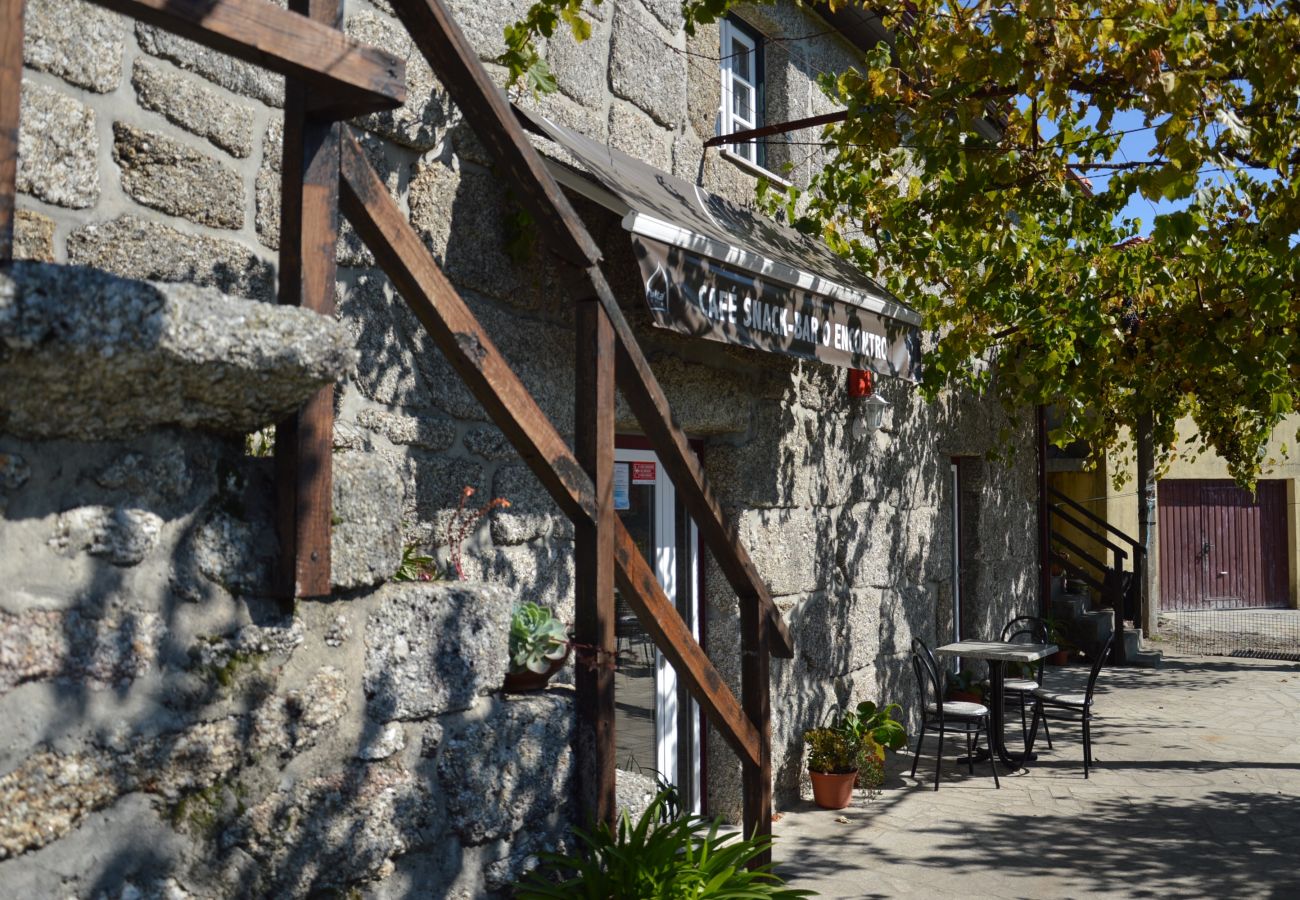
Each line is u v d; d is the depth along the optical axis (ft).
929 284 25.09
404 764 8.27
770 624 13.44
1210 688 35.94
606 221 16.53
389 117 12.87
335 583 7.60
